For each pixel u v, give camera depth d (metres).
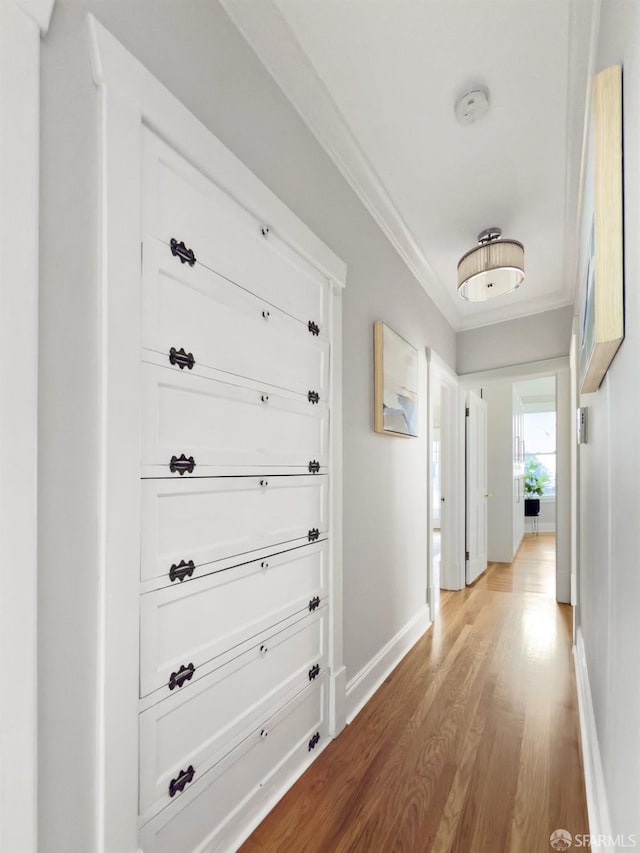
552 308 3.60
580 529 2.42
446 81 1.57
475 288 2.73
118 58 0.89
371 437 2.22
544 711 1.90
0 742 0.68
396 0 1.28
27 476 0.72
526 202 2.31
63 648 0.79
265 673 1.37
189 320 1.10
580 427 2.16
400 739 1.71
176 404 1.06
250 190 1.30
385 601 2.33
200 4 1.17
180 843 1.04
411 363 2.74
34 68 0.74
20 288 0.72
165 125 1.01
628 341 0.83
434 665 2.38
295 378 1.55
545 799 1.38
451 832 1.26
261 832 1.27
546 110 1.70
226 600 1.21
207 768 1.13
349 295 2.02
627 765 0.83
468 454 4.18
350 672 1.93
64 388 0.80
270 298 1.42
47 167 0.78
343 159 1.91
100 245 0.86
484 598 3.63
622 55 0.87
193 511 1.11
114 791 0.86
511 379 3.83
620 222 0.85
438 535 6.94
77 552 0.81
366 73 1.53
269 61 1.44
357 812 1.34
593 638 1.62
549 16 1.32
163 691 1.00
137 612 0.92
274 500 1.43
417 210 2.38
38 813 0.74
